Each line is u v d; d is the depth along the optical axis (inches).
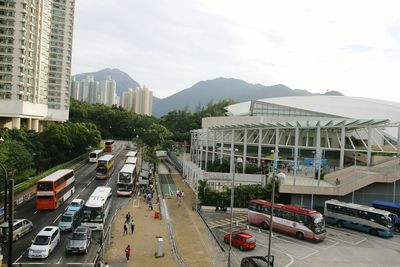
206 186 2174.0
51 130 3582.7
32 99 4347.9
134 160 3284.9
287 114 3590.1
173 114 7854.3
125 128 7317.9
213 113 7337.6
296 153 2313.0
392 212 1878.7
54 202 1909.4
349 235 1718.8
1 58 4030.5
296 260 1338.6
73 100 7696.9
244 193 2100.1
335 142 2950.3
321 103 3722.9
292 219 1651.1
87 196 2300.7
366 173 2017.7
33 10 4249.5
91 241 1461.6
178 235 1577.3
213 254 1353.3
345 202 2007.9
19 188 2265.0
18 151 2568.9
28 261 1222.9
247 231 1711.4
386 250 1504.7
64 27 5708.7
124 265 1210.6
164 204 2193.7
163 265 1223.5
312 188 1988.2
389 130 3186.5
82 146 4077.3
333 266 1290.6
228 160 2910.9
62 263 1214.3
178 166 3924.7
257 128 2650.1
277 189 2046.0
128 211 1987.0
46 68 4896.7
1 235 1375.5
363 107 3531.0
